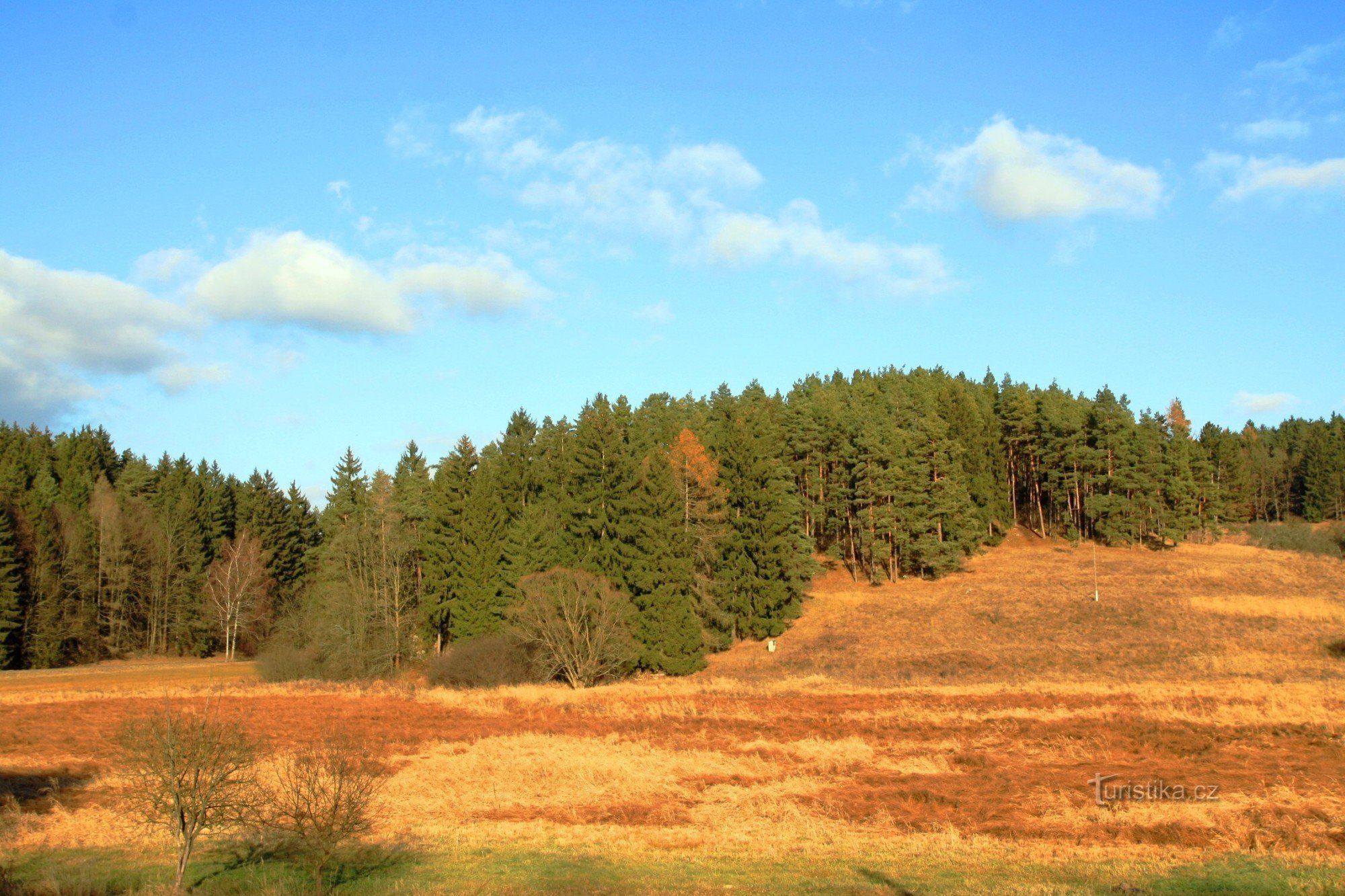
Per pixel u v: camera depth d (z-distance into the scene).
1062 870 15.09
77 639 79.12
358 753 24.66
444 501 65.75
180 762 13.77
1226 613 58.00
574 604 51.12
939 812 20.03
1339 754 24.48
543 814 20.53
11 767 26.70
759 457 66.25
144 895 13.53
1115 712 31.55
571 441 77.31
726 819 19.66
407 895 13.96
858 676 48.94
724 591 64.19
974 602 67.06
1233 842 16.92
